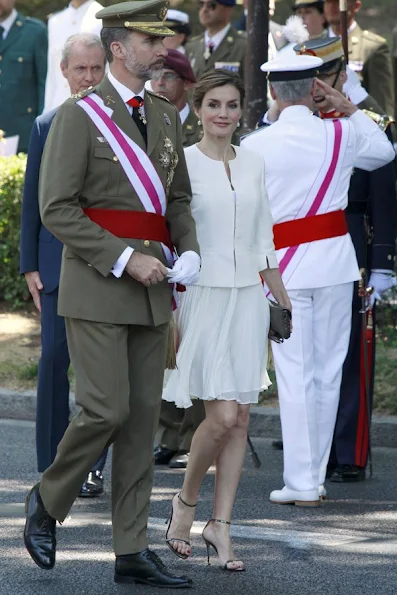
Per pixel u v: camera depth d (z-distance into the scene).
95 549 10.22
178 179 9.46
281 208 11.62
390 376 15.36
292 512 11.55
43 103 21.20
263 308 9.88
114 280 9.02
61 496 9.31
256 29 15.16
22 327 18.03
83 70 11.54
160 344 9.33
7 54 20.98
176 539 9.82
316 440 11.80
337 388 12.01
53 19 20.38
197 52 19.12
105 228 9.03
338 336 11.94
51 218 8.92
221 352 9.63
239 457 9.83
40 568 9.68
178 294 9.68
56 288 11.86
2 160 19.02
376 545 10.47
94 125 8.99
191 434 13.16
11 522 10.96
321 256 11.65
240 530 10.88
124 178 9.02
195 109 9.92
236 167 9.90
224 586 9.34
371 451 13.70
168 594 9.12
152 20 9.02
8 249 18.70
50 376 12.00
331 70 12.17
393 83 17.69
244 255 9.79
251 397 9.74
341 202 11.75
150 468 9.37
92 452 9.13
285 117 11.62
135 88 9.12
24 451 13.88
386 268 12.77
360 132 11.80
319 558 10.07
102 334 9.02
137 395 9.27
